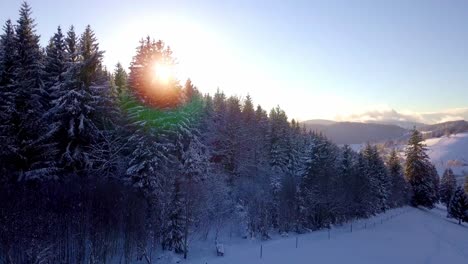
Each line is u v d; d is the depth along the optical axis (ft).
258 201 166.50
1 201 79.15
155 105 119.75
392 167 328.70
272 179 182.39
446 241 169.07
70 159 101.24
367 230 190.08
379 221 227.40
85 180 99.55
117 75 182.80
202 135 178.19
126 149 118.73
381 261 118.21
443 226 228.02
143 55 124.67
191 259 112.16
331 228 190.19
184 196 116.88
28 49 102.47
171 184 114.42
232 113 211.82
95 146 111.24
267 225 160.56
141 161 110.01
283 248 134.72
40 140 97.60
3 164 91.04
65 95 100.99
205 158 150.92
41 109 103.50
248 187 180.75
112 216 98.17
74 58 110.42
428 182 325.21
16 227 78.74
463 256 135.85
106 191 99.96
